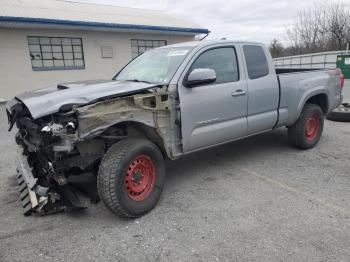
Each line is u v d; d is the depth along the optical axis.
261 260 2.98
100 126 3.46
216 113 4.56
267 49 5.41
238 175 5.03
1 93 14.56
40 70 15.31
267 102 5.27
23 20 13.77
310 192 4.34
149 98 3.89
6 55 14.43
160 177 4.01
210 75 4.10
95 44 16.83
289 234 3.37
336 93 6.58
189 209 3.99
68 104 3.37
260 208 3.95
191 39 20.16
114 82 4.39
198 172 5.21
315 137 6.23
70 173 3.94
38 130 3.56
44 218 3.87
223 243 3.26
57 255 3.17
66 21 14.80
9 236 3.51
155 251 3.18
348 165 5.32
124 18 18.12
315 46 41.69
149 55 5.25
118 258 3.10
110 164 3.55
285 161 5.58
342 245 3.15
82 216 3.90
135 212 3.73
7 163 5.80
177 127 4.23
